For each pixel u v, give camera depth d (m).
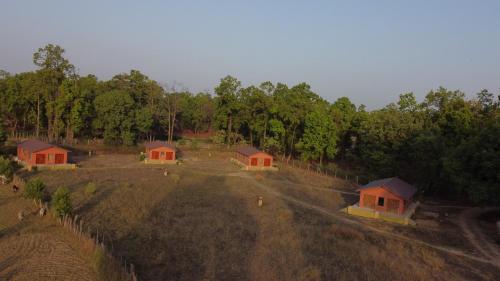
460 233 41.97
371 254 32.81
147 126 97.62
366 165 69.31
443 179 58.94
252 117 102.50
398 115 65.81
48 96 87.06
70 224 32.91
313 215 45.91
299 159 97.44
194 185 57.94
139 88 111.88
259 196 53.50
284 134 93.44
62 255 28.38
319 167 82.88
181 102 129.75
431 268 30.67
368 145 66.06
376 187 48.66
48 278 24.77
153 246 32.06
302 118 90.12
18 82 91.88
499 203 43.00
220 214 42.50
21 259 27.45
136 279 23.86
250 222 40.44
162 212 41.84
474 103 65.69
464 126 60.75
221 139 104.50
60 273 25.53
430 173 59.47
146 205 44.12
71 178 55.91
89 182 52.72
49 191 46.59
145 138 116.94
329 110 93.81
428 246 36.62
